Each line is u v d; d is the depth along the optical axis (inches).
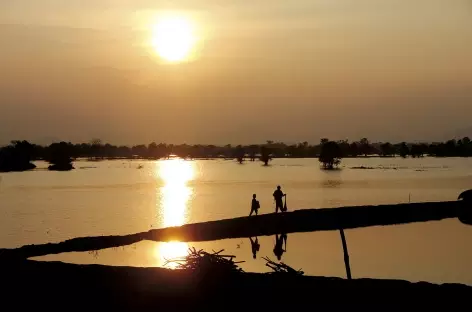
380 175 4269.2
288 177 4156.0
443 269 884.6
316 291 655.8
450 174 4318.4
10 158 6348.4
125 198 2429.9
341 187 2935.5
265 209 1845.5
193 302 636.1
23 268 770.2
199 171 5797.2
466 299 623.5
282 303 623.5
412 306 607.2
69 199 2422.5
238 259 972.6
